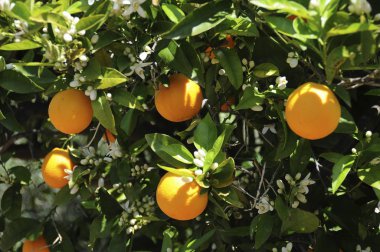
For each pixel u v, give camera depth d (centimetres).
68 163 196
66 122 175
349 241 187
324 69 170
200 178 168
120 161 200
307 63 173
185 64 175
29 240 209
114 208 201
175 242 204
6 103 192
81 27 170
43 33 174
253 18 173
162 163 200
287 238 192
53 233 210
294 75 181
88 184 199
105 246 237
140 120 214
